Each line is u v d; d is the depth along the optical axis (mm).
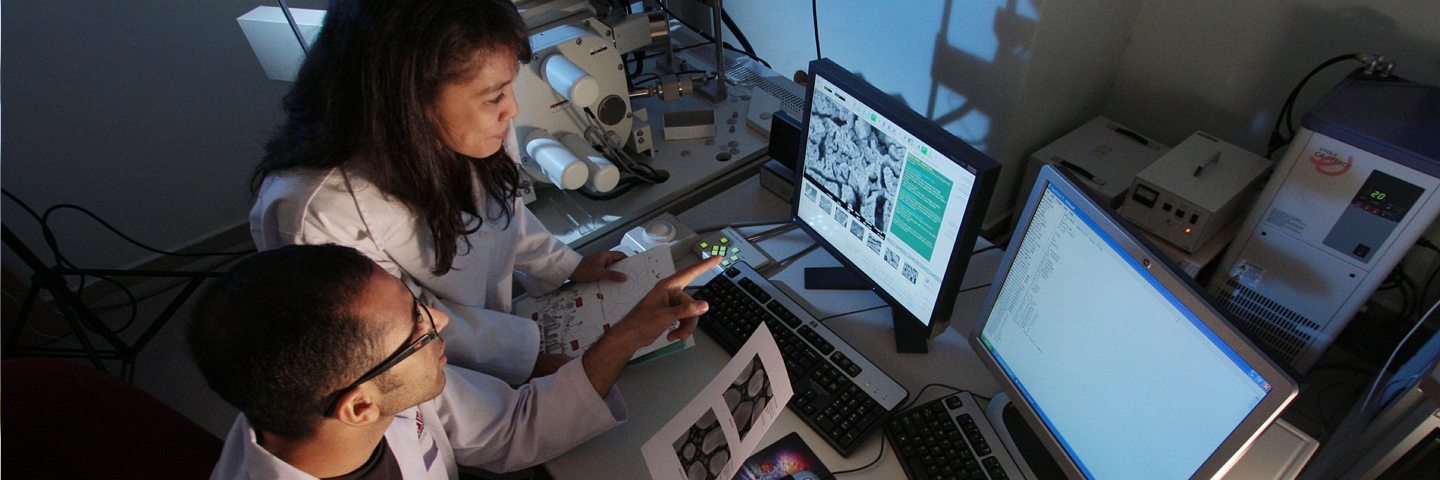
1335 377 1717
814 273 1400
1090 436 915
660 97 1916
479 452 1089
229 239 2455
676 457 888
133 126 2096
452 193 1068
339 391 735
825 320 1301
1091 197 813
